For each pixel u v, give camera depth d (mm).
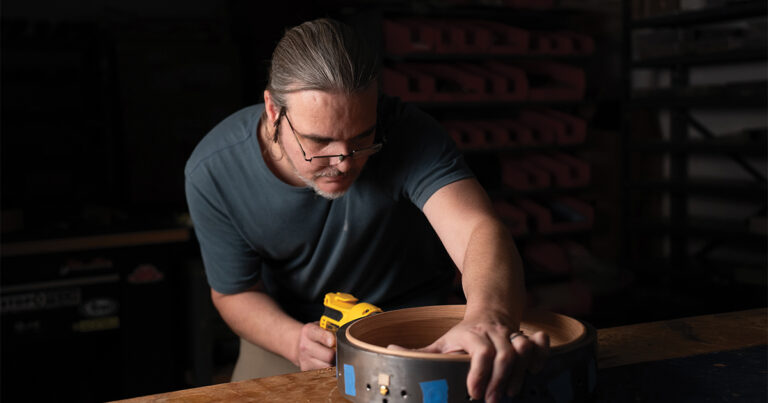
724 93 3559
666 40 3877
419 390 698
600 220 4320
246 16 3709
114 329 2469
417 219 1273
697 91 3688
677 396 819
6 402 2635
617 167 4258
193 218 1272
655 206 4359
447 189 1074
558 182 3887
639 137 4230
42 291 2342
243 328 1294
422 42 3457
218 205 1207
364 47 932
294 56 908
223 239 1260
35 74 3154
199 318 2740
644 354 981
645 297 3842
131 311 2484
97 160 3387
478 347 666
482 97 3547
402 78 3340
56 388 2699
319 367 1083
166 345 2555
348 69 876
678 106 3785
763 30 3379
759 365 923
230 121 1234
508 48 3625
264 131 1146
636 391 838
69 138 3285
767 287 3609
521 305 804
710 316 1189
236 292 1311
